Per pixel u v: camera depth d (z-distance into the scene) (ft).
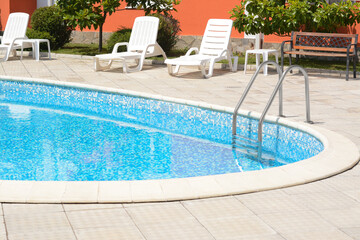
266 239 11.40
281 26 40.14
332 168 16.26
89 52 50.06
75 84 34.01
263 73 39.14
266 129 24.81
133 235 11.57
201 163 20.53
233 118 24.22
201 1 50.75
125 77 37.29
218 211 12.94
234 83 34.99
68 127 26.40
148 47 41.63
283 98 29.81
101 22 48.62
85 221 12.26
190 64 36.58
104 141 23.77
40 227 11.90
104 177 18.76
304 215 12.73
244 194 14.12
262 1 40.75
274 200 13.73
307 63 42.86
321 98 29.91
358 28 43.80
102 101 32.91
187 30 51.83
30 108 30.94
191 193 13.85
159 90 32.04
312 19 40.60
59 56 48.70
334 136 20.54
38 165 20.13
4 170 19.53
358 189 14.69
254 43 47.98
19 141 23.56
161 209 13.01
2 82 37.06
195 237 11.50
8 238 11.32
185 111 28.73
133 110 31.24
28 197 13.38
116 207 13.10
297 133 23.04
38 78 36.11
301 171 15.92
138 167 19.97
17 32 47.42
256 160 21.01
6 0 59.88
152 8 48.24
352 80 36.42
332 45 44.04
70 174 19.10
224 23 40.40
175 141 23.98
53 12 51.85
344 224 12.22
